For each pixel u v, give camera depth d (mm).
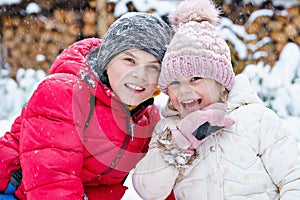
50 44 6547
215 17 2389
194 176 2264
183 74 2219
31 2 6566
